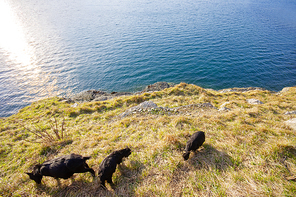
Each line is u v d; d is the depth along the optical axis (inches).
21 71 1034.7
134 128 291.1
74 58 1195.9
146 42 1432.1
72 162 168.7
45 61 1162.0
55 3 3944.4
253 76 957.8
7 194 183.5
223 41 1413.6
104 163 173.6
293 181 152.0
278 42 1403.8
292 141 207.6
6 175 219.9
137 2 3641.7
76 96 772.6
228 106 417.7
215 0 3624.5
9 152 279.7
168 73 994.7
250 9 2721.5
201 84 904.3
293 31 1683.1
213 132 247.0
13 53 1295.5
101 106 469.7
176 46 1333.7
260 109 378.6
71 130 335.6
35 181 185.5
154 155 206.1
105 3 3678.6
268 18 2171.5
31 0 4709.6
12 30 1893.5
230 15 2297.0
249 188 151.0
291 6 3026.6
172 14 2380.7
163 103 473.1
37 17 2551.7
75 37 1614.2
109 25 1968.5
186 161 192.2
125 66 1077.8
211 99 517.0
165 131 260.5
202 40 1433.3
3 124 429.7
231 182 158.7
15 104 770.2
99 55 1234.0
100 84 921.5
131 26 1894.7
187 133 241.8
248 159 184.5
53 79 962.1
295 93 629.0
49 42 1510.8
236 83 908.0
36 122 414.9
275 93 730.2
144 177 178.7
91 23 2087.8
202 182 164.2
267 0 3671.3
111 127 320.2
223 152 198.7
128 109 407.8
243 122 277.6
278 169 166.1
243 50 1255.5
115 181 180.2
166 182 168.2
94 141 265.3
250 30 1694.1
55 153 254.5
